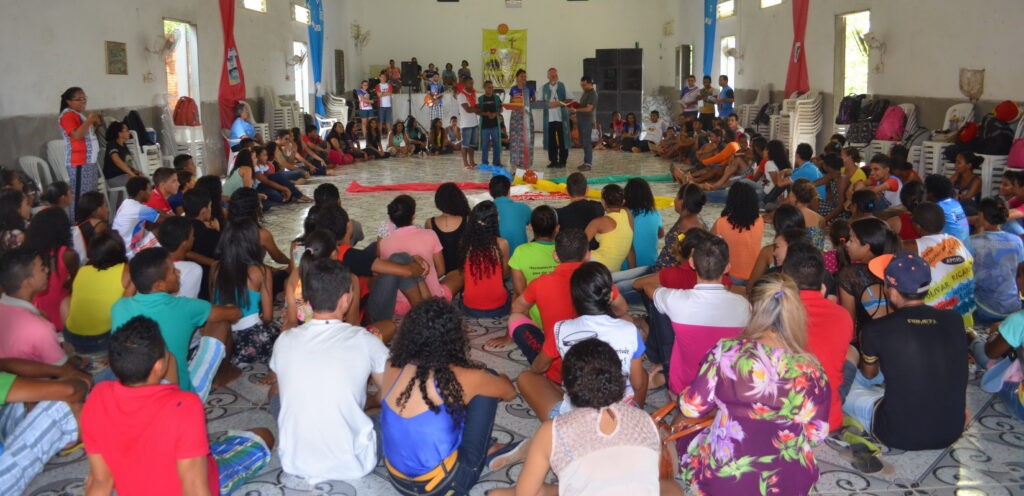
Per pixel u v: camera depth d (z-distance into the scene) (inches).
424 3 839.1
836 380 125.0
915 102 408.8
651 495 86.3
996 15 340.8
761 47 621.6
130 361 93.1
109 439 94.3
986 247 186.9
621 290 197.5
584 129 527.5
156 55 419.5
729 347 99.0
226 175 506.0
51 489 122.6
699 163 479.8
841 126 492.1
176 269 148.3
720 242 129.1
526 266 171.9
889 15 431.5
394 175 498.3
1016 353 134.6
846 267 153.9
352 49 810.2
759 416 97.7
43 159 318.7
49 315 177.6
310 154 502.3
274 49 593.6
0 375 114.4
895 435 127.6
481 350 180.5
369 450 121.8
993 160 308.2
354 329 122.0
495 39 844.6
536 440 89.2
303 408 117.7
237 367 169.2
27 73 309.9
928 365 124.3
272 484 124.4
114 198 324.5
